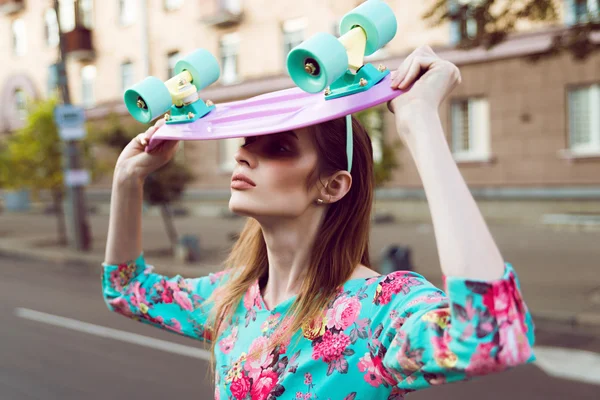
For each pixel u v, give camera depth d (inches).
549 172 558.9
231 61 777.6
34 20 997.8
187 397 169.0
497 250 31.3
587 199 539.2
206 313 52.0
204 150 798.5
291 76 34.4
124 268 53.5
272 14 725.9
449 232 31.0
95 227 706.2
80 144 535.2
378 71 36.0
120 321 263.7
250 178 42.4
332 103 36.7
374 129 346.3
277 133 42.0
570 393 169.0
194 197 811.4
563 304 261.4
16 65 1035.9
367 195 44.5
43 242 578.6
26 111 568.1
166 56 835.4
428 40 600.1
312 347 41.0
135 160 52.1
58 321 265.4
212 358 49.6
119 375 189.3
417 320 34.4
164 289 53.2
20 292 341.4
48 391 175.9
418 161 33.0
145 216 816.3
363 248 44.0
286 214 42.2
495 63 577.6
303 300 42.2
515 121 572.7
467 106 609.9
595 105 541.3
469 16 260.8
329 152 42.2
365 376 39.1
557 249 419.8
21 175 533.0
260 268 49.4
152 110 42.8
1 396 172.4
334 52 33.5
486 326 30.0
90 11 919.0
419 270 354.3
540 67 553.6
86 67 933.8
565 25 525.7
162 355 210.7
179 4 811.4
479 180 599.2
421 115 33.5
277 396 41.3
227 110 43.5
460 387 176.6
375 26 35.6
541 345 216.5
